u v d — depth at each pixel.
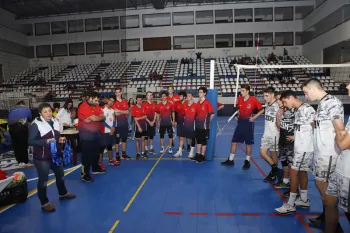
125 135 6.70
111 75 26.17
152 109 7.21
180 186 4.77
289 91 3.56
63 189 4.20
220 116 21.02
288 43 26.81
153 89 22.25
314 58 24.09
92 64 28.70
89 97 4.98
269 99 4.76
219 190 4.55
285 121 4.20
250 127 5.79
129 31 28.28
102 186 4.84
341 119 2.57
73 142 6.42
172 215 3.61
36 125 3.70
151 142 7.68
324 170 2.90
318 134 2.93
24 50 29.06
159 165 6.29
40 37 29.41
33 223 3.47
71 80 26.30
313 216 3.54
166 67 26.38
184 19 27.67
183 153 7.62
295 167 3.52
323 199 2.98
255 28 26.61
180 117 7.20
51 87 23.97
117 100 6.58
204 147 6.48
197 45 27.64
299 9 26.16
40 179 3.77
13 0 24.94
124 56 28.56
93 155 5.13
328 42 21.34
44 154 3.73
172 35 27.67
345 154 2.38
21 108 6.35
